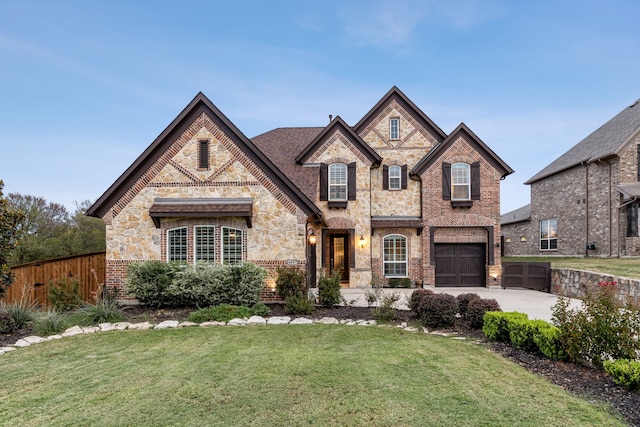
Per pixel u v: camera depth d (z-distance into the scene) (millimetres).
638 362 5297
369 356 6930
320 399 4953
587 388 5238
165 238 13219
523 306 12906
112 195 13430
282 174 13219
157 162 13609
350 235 17922
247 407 4738
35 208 23641
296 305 11117
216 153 13555
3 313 9461
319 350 7367
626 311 6051
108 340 8383
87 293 14578
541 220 27188
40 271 13836
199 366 6422
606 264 17188
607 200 20719
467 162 18609
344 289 17312
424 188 18656
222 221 13258
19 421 4488
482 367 6266
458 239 18609
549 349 6508
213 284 11516
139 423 4383
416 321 10062
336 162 18094
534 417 4371
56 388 5539
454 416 4426
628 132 20250
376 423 4270
